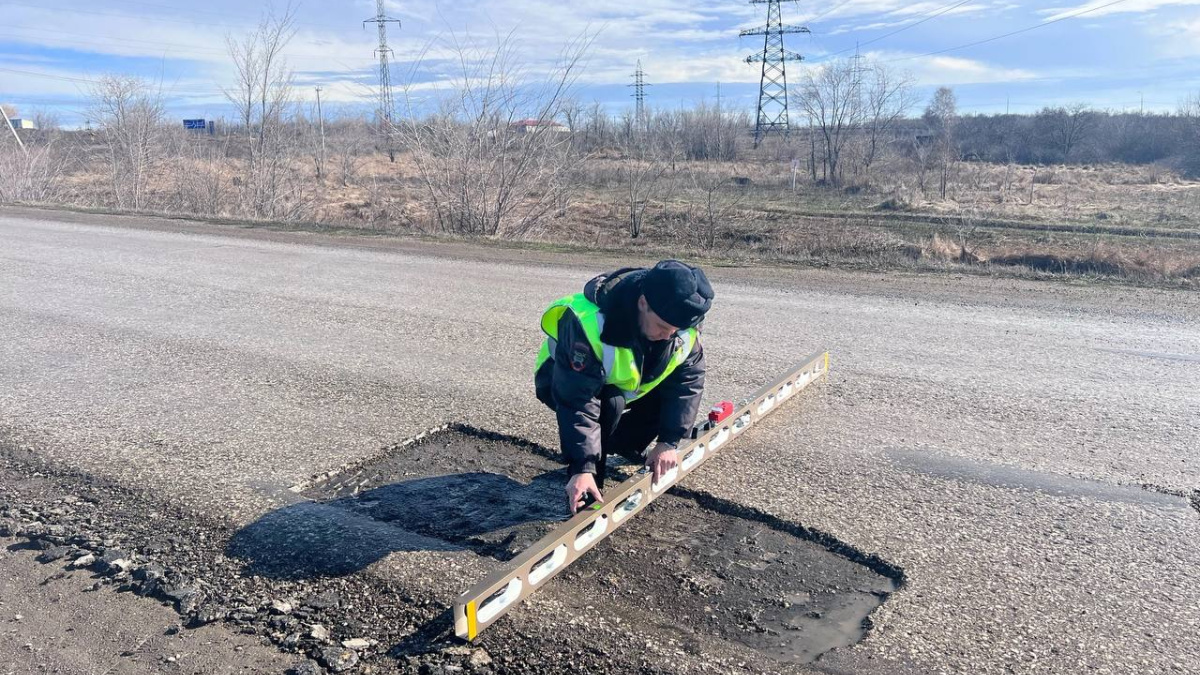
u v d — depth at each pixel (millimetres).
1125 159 45875
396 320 7387
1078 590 2996
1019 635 2723
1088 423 4703
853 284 9156
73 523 3516
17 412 4918
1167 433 4539
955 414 4855
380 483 3939
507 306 8016
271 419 4801
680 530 3465
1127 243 15430
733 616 2857
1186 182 34188
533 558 2803
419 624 2781
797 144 47031
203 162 23797
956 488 3850
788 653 2652
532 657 2604
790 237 18844
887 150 39281
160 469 4070
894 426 4656
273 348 6414
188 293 8641
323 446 4379
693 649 2656
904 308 7875
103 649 2691
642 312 2750
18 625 2826
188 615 2863
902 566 3170
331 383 5488
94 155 28484
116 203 22938
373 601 2922
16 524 3508
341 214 22031
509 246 12523
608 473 3955
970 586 3025
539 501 3748
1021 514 3592
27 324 7227
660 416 3381
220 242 12750
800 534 3441
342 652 2633
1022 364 5914
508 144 16781
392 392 5285
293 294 8609
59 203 20766
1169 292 8641
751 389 5414
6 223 15375
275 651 2658
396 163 34594
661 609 2887
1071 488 3854
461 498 3777
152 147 23922
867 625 2797
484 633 2723
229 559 3219
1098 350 6301
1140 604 2904
